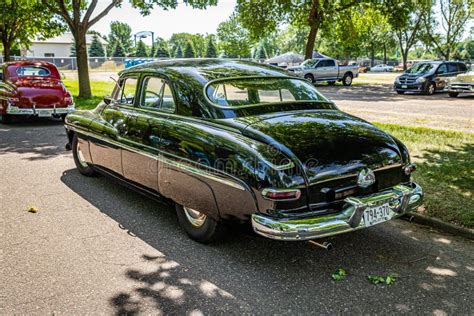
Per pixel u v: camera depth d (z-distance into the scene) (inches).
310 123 140.1
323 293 119.4
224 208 131.4
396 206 134.4
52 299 115.0
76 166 249.0
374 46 2768.2
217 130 136.8
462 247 149.7
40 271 129.9
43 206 188.2
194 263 136.6
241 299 116.1
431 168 232.7
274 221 116.7
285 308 111.9
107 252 143.8
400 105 564.4
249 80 158.9
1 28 924.6
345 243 152.9
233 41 1988.2
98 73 1584.6
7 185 219.1
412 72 782.5
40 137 357.1
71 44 2566.4
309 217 118.9
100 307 111.7
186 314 109.0
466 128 364.5
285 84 166.2
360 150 131.3
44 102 406.0
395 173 140.4
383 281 125.8
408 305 113.3
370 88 941.2
